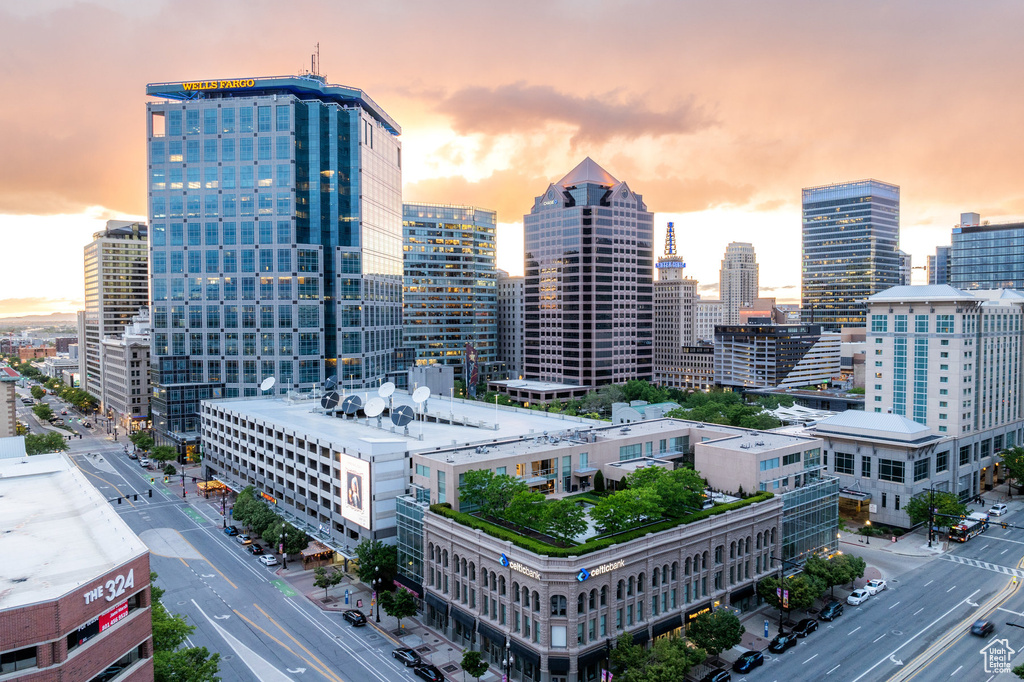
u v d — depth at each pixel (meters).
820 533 100.31
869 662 74.06
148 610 47.38
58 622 39.06
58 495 61.59
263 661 74.69
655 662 66.25
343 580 99.19
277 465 128.00
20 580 42.44
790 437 106.69
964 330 135.12
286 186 194.88
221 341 197.25
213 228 197.38
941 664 73.50
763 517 88.81
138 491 152.50
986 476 151.88
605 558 69.88
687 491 82.25
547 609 67.44
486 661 75.12
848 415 132.62
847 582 88.38
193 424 192.00
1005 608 87.88
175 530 122.50
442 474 86.56
